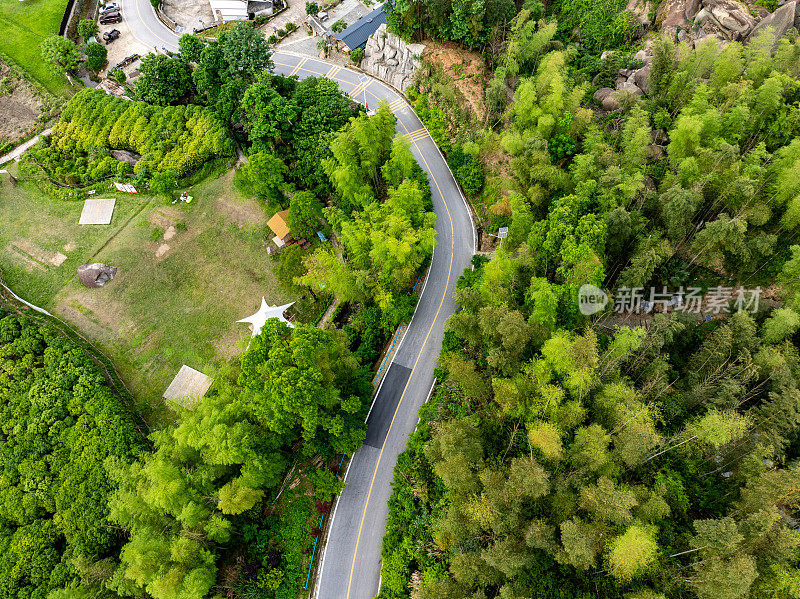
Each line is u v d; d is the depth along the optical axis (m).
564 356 45.47
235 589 45.44
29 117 94.12
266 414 45.72
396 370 59.12
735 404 43.59
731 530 34.78
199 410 50.22
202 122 83.00
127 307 69.75
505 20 76.38
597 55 81.81
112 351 66.25
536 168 60.00
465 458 41.78
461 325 51.91
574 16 85.12
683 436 43.56
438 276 66.44
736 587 33.22
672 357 51.03
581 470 41.00
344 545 48.97
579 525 38.22
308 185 75.19
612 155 59.56
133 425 58.03
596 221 50.56
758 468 40.25
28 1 113.75
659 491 41.22
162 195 79.69
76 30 107.56
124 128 84.81
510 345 46.94
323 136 73.38
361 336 61.97
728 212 54.50
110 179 82.50
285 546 48.69
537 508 40.81
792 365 44.47
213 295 69.94
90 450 55.47
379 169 73.56
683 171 54.41
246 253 73.25
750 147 59.25
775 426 42.16
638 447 39.91
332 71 93.75
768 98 56.75
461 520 40.69
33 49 103.94
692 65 65.06
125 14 109.88
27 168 85.00
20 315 68.00
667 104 66.81
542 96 66.75
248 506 45.44
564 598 37.59
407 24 82.00
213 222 76.69
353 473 52.69
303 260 70.19
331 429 47.75
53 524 52.59
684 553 37.53
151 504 46.69
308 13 101.56
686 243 56.06
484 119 74.25
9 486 55.34
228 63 82.38
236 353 65.00
